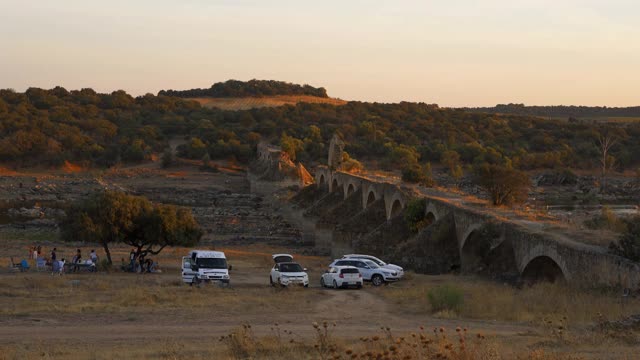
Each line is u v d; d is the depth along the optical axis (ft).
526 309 100.94
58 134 607.37
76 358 66.85
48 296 118.83
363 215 240.53
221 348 73.20
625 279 98.48
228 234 298.76
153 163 585.22
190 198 429.38
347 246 233.35
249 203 414.62
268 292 132.87
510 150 650.02
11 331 84.23
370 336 81.00
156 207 187.42
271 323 93.40
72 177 509.35
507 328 87.61
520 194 230.48
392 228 203.00
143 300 111.65
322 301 120.16
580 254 109.60
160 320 94.73
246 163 608.60
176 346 74.43
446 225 172.96
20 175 508.12
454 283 137.90
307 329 87.76
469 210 164.45
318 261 228.02
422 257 170.81
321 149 633.20
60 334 82.84
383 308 111.14
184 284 145.79
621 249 104.73
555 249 118.01
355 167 368.48
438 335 79.00
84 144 590.96
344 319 98.12
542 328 85.66
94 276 160.97
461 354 57.26
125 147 598.75
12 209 340.18
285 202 385.50
